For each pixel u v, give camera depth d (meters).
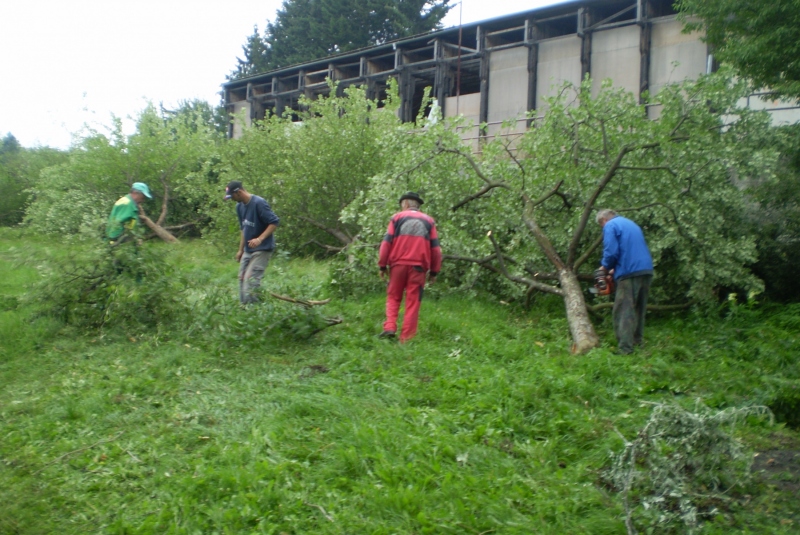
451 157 8.84
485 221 8.57
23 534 3.11
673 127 8.37
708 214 7.84
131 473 3.67
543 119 9.28
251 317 6.17
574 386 4.86
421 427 4.20
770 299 8.76
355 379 5.24
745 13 8.27
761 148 8.30
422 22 39.91
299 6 47.47
